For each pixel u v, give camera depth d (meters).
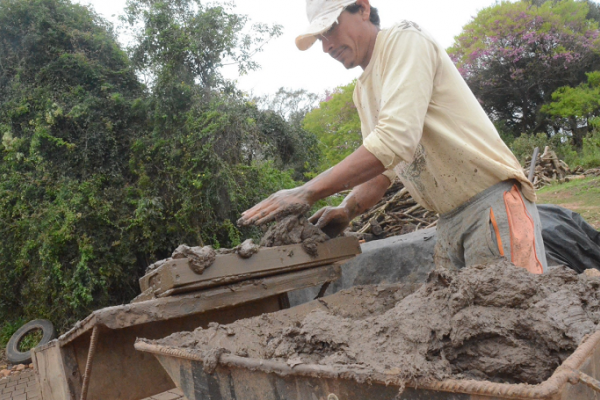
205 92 7.34
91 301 5.74
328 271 2.52
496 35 21.17
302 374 1.20
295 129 9.09
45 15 7.18
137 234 6.26
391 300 2.24
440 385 0.99
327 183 2.12
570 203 8.46
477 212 2.11
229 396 1.43
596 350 1.05
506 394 0.88
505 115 23.34
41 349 2.30
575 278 1.40
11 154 6.66
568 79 20.70
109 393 2.11
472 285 1.32
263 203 2.34
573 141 19.98
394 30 2.09
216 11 7.39
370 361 1.17
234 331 1.77
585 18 23.75
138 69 7.29
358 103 2.66
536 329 1.18
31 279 6.38
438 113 2.10
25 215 6.31
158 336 2.19
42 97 6.79
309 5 2.30
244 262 2.14
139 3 7.25
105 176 6.48
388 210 7.33
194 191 6.41
